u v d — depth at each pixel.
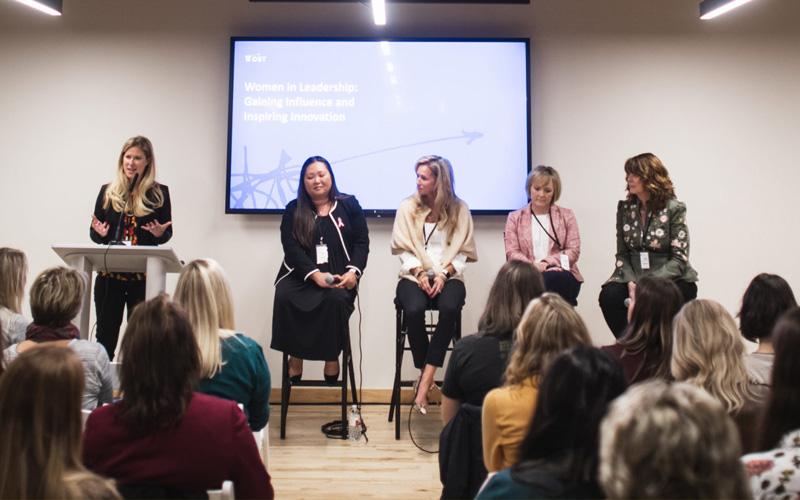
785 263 4.42
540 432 1.10
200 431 1.43
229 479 1.52
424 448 3.29
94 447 1.40
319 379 4.37
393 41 4.47
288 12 4.52
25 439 1.07
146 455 1.41
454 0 4.44
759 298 2.27
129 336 1.43
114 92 4.49
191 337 1.46
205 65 4.51
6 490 1.06
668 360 2.07
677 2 4.52
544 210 3.95
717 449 0.78
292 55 4.47
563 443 1.08
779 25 4.50
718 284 4.41
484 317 2.13
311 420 3.87
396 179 4.44
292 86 4.46
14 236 4.43
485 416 1.61
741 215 4.44
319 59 4.47
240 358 1.93
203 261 1.99
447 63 4.46
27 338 2.14
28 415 1.07
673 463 0.77
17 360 1.11
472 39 4.45
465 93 4.46
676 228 3.75
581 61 4.50
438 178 3.73
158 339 1.41
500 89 4.45
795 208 4.44
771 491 1.20
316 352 3.44
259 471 1.53
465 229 3.74
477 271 4.44
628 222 3.90
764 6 4.51
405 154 4.45
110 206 3.68
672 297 2.11
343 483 2.78
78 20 4.52
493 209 4.42
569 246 3.89
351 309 3.60
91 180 4.46
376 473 2.91
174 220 4.44
